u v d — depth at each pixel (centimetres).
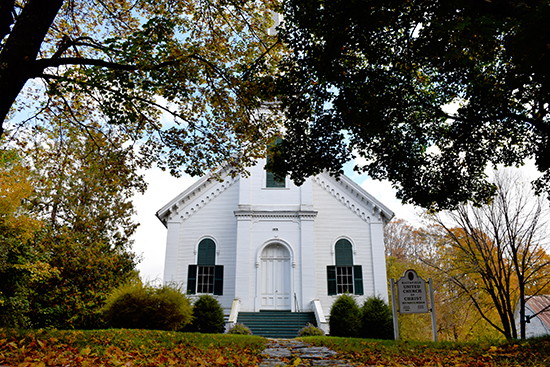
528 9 581
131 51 882
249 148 1319
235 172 1340
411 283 1180
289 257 2328
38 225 1622
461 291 2091
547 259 2111
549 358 689
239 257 2275
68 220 2450
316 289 2319
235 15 1220
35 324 2064
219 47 1212
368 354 834
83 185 2492
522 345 877
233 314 2066
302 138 1205
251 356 824
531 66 515
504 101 1102
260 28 1220
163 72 1032
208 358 746
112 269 2372
